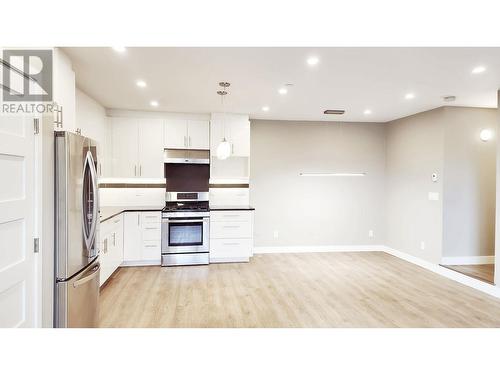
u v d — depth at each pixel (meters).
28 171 1.87
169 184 5.19
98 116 4.38
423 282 4.00
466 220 4.48
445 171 4.43
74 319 2.24
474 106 4.45
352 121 5.66
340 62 2.85
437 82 3.40
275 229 5.55
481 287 3.70
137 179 5.06
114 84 3.54
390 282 3.98
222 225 4.81
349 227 5.72
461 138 4.46
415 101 4.19
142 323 2.77
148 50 2.59
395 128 5.48
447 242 4.43
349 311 3.08
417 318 2.93
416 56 2.69
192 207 4.98
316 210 5.64
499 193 3.52
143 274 4.25
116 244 4.15
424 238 4.75
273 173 5.53
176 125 4.97
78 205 2.30
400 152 5.34
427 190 4.71
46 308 2.05
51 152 2.12
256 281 3.98
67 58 2.66
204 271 4.40
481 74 3.15
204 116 5.06
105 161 4.71
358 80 3.36
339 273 4.35
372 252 5.64
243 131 5.07
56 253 2.15
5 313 1.66
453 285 3.89
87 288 2.42
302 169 5.59
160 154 4.93
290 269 4.53
